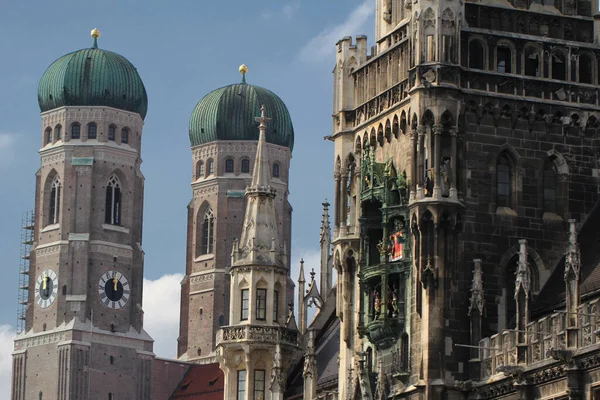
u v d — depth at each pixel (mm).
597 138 115188
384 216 115438
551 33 116500
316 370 139125
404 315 113750
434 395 108875
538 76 114750
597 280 104188
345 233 122875
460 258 111125
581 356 96625
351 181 123500
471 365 108938
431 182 111125
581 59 115750
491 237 112000
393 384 113375
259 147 160250
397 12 121188
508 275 111812
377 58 120562
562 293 107500
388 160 117562
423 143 111875
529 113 113875
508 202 113250
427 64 112125
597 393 95938
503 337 105812
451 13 112750
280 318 154875
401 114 115875
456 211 110938
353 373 118562
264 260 154625
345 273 123000
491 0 116062
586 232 112375
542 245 112875
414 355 111562
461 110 112375
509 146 113375
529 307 104625
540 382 100750
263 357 152000
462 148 112375
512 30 115750
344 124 123812
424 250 110688
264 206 157500
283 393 145875
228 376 153000
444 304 110125
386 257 115000
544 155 113938
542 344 101250
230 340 152500
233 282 155125
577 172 114375
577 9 117625
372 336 115812
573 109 114562
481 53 114000
